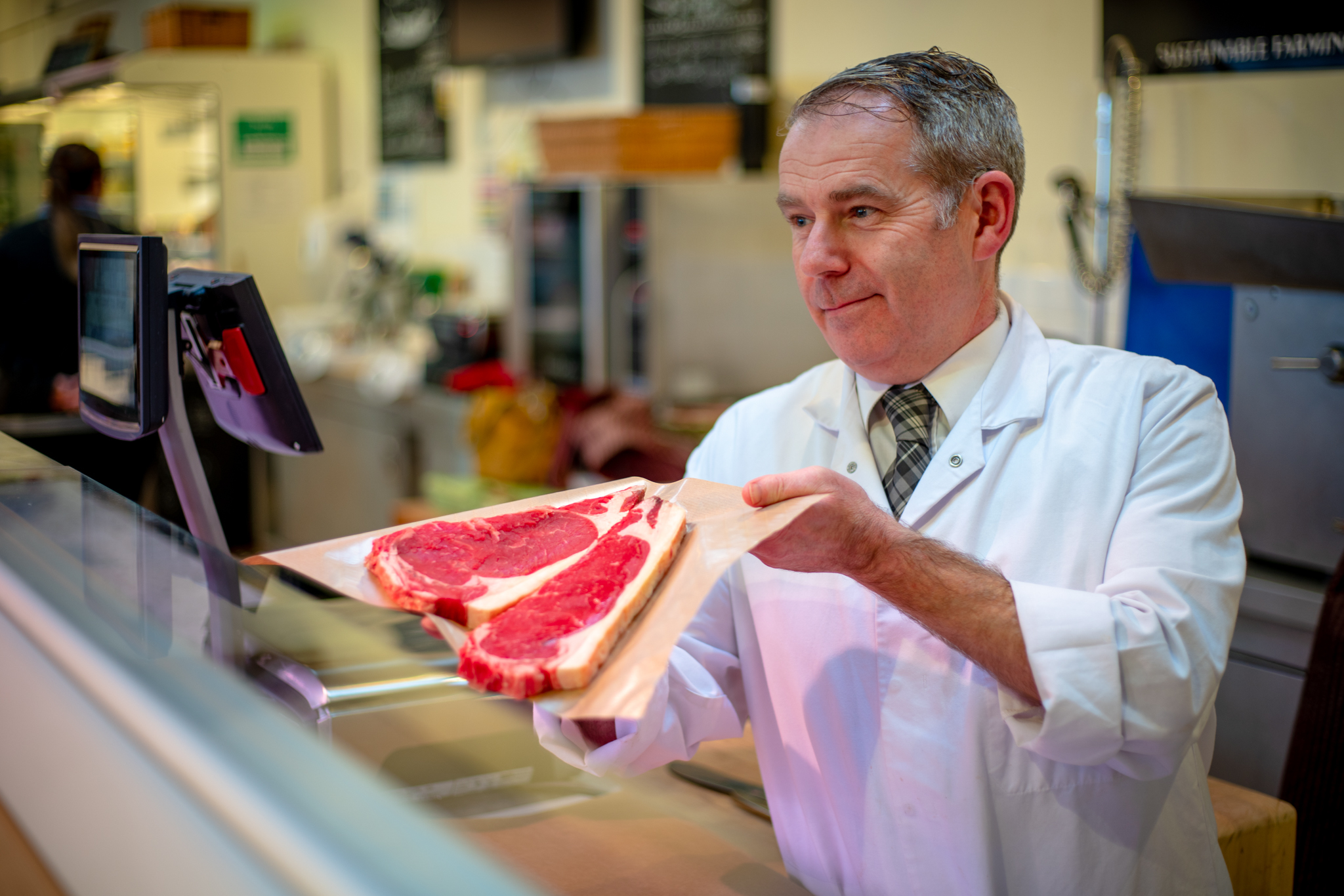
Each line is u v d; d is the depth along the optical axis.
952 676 1.10
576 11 4.26
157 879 0.66
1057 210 2.82
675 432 3.05
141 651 0.76
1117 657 0.95
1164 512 1.05
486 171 4.89
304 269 5.49
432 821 0.54
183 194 4.62
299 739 0.63
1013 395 1.17
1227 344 1.90
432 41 5.01
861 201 1.07
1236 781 1.96
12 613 0.90
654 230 3.26
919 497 1.15
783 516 0.91
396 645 1.08
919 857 1.11
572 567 0.91
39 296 3.18
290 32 6.16
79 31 4.43
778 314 3.45
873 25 3.24
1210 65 2.44
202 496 1.19
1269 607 1.84
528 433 3.33
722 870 1.08
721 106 3.74
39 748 0.86
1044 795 1.07
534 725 1.15
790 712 1.21
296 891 0.50
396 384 4.23
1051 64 2.79
